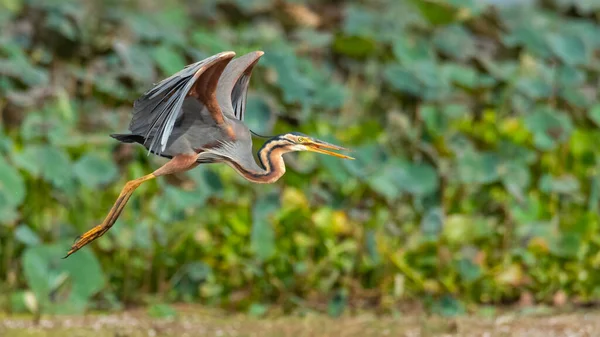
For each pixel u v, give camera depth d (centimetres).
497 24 1806
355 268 1327
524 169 1414
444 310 1276
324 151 848
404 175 1387
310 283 1314
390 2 2075
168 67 1459
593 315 1277
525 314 1282
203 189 1302
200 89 761
